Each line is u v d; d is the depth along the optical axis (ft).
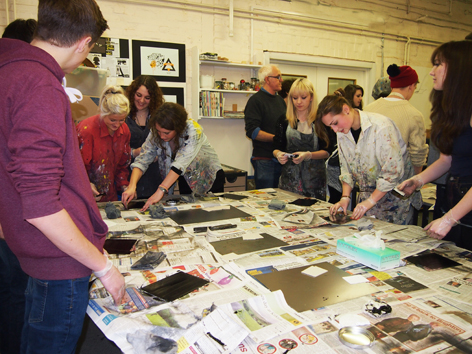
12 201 2.54
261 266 4.00
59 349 2.89
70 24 2.52
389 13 17.49
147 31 12.92
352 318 2.84
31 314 2.84
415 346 2.53
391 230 5.30
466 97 4.39
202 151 7.87
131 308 3.07
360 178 6.45
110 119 6.56
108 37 12.15
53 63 2.53
